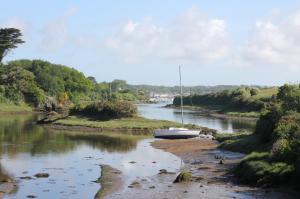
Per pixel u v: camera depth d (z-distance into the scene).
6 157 44.00
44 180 33.53
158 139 61.78
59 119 86.75
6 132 69.50
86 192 29.78
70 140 59.66
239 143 47.94
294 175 27.64
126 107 85.81
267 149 38.06
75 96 179.12
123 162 41.84
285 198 25.45
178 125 76.75
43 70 182.75
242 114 124.19
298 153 29.25
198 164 39.62
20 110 130.50
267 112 48.19
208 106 170.25
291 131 37.38
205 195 27.27
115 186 31.09
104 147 52.78
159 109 168.50
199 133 64.94
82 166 39.59
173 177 33.91
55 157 44.50
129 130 74.12
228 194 27.11
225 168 36.69
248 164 32.28
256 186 28.84
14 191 30.03
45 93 165.00
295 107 46.22
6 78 133.12
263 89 152.88
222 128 81.31
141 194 28.42
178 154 46.81
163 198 27.09
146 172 36.50
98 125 77.38
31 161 41.97
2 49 110.25
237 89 160.88
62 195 28.97
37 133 68.69
